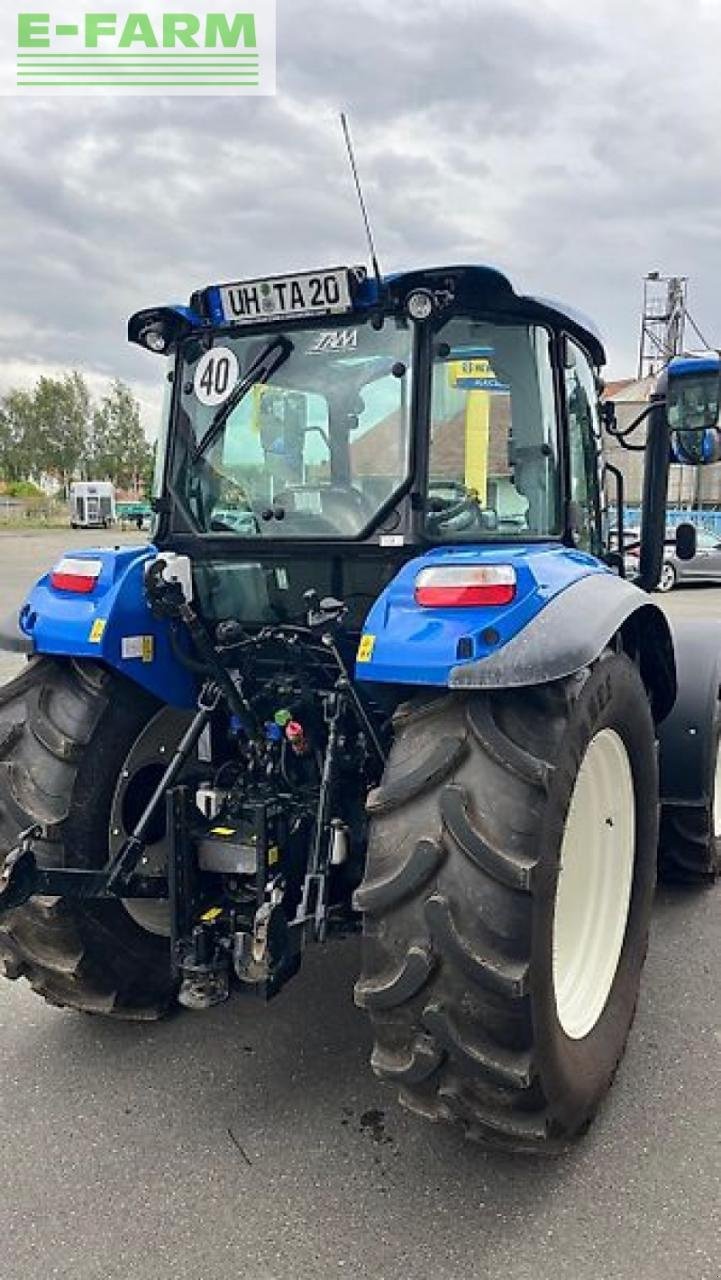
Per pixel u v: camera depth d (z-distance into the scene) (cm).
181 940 262
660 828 404
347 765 272
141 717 299
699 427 354
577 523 306
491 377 274
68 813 281
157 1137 257
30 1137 258
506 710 223
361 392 268
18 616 316
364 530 268
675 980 337
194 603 302
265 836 257
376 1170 243
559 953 266
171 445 304
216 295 279
